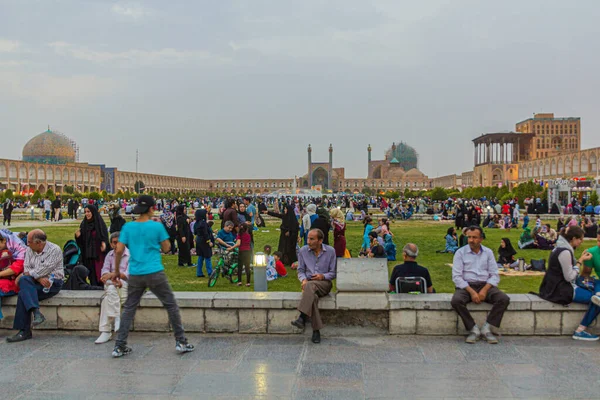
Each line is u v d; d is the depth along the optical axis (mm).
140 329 4988
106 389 3539
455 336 4770
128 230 4305
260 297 4910
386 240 10602
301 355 4250
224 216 8805
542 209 28344
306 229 9766
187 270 9211
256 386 3564
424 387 3531
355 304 4812
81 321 5039
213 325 4934
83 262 6270
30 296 4785
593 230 15281
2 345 4605
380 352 4316
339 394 3414
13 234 5277
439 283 7938
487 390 3477
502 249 9758
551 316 4734
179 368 3953
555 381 3637
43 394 3459
